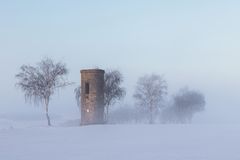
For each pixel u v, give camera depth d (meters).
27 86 71.31
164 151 22.67
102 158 20.11
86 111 67.19
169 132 39.66
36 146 27.66
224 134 35.47
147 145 26.72
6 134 41.66
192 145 25.95
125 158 19.91
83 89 67.88
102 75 68.19
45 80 72.25
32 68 71.88
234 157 19.58
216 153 21.25
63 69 73.62
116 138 33.94
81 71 68.25
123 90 82.00
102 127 50.59
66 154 22.19
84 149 24.88
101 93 67.88
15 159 20.52
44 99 72.25
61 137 36.50
